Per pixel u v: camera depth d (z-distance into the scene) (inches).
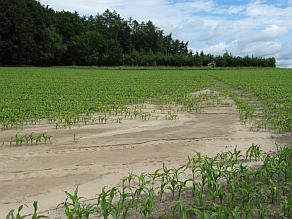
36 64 3038.9
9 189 198.5
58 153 281.1
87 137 347.6
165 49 4943.4
